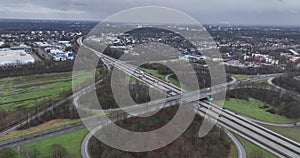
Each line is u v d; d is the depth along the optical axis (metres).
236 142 89.38
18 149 73.25
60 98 120.69
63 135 86.56
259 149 85.62
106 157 69.62
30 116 99.88
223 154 79.00
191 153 75.75
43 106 110.06
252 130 100.00
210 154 77.19
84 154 74.81
